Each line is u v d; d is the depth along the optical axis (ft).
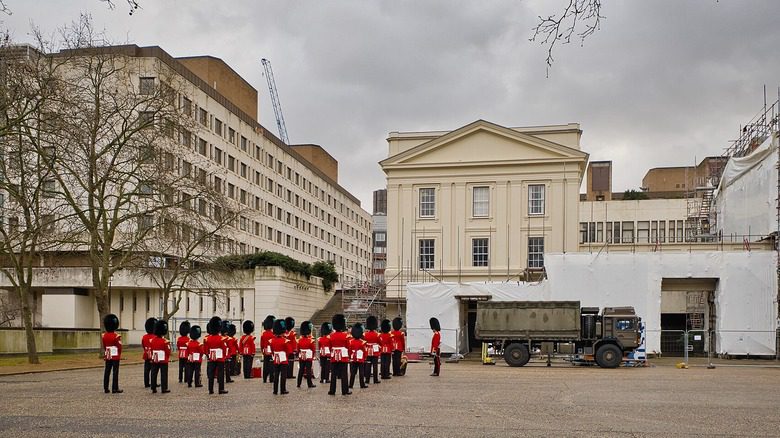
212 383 74.90
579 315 133.39
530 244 199.11
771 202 172.45
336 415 56.75
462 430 49.26
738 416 58.39
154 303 226.99
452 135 202.90
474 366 134.92
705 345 171.01
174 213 149.89
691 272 162.40
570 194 197.77
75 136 126.72
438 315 170.91
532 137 199.11
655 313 163.32
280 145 338.75
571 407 63.87
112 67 141.18
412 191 206.08
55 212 145.89
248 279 223.10
